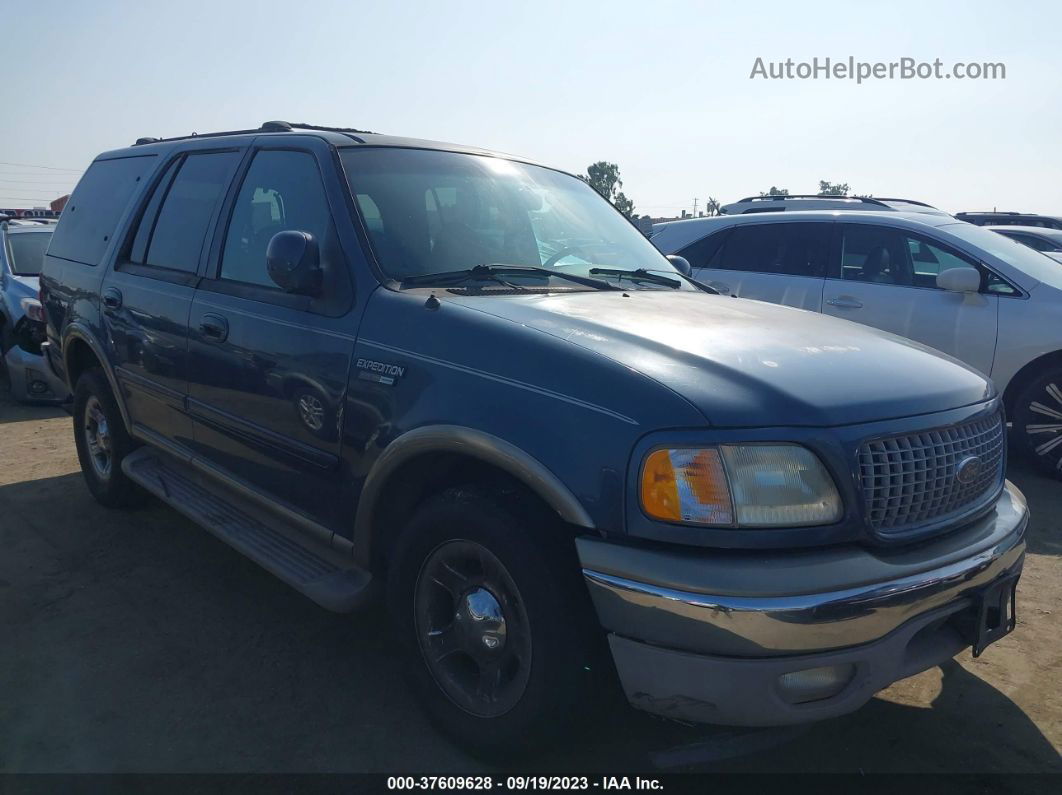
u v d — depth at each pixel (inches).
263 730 117.8
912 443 98.3
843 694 91.7
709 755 99.3
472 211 144.6
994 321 240.7
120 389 182.1
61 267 211.2
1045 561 177.9
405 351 113.2
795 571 88.0
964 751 114.6
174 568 171.3
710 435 90.1
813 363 104.0
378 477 114.2
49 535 188.2
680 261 173.3
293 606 155.5
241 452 145.6
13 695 125.6
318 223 133.9
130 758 111.2
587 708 99.2
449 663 112.0
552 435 96.2
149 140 204.7
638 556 90.2
